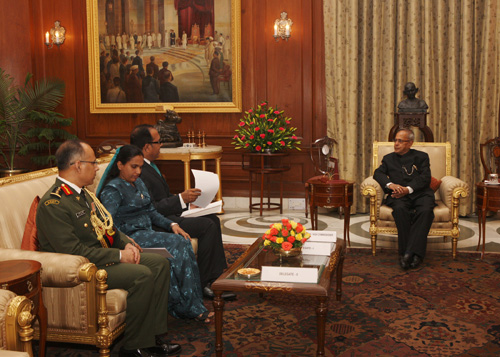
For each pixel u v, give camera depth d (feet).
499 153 22.75
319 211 25.27
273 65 25.90
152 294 9.78
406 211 16.40
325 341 10.53
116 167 11.84
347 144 24.49
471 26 22.98
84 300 9.00
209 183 13.33
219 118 26.78
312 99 25.64
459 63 23.57
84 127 28.04
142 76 27.14
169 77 26.94
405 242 16.31
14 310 6.74
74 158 9.65
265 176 26.43
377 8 23.70
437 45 23.61
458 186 16.51
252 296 13.52
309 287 9.35
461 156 23.53
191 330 11.28
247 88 26.35
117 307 9.32
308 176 26.05
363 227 21.77
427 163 17.47
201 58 26.53
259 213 25.14
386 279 14.61
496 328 11.10
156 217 12.82
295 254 11.10
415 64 23.70
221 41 26.22
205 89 26.66
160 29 26.76
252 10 25.91
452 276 14.83
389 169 17.74
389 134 22.03
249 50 26.14
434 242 18.99
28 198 10.68
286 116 25.99
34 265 8.12
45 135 25.73
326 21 24.34
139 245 11.77
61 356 10.14
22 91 26.66
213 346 10.42
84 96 27.89
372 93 24.23
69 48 27.71
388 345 10.31
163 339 10.65
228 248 18.24
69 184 9.73
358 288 13.87
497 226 21.39
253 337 10.84
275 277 9.64
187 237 12.32
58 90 26.09
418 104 21.63
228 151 26.78
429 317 11.77
